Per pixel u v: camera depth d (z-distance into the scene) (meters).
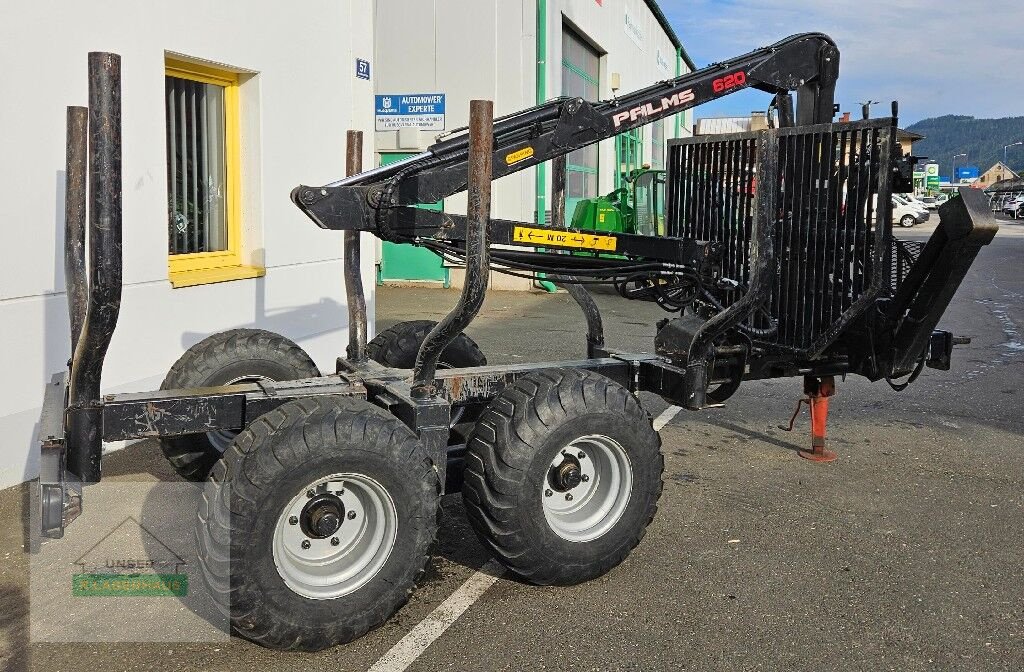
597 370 4.84
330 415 3.56
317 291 7.84
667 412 7.33
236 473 3.39
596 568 4.13
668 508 5.14
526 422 3.91
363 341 5.05
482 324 11.84
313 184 7.73
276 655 3.57
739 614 3.89
